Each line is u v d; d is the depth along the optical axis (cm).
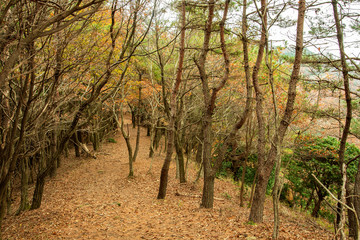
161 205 1123
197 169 2170
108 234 743
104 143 3241
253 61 1427
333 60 864
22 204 1155
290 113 773
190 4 1009
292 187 1847
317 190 1678
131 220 887
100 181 1808
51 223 852
